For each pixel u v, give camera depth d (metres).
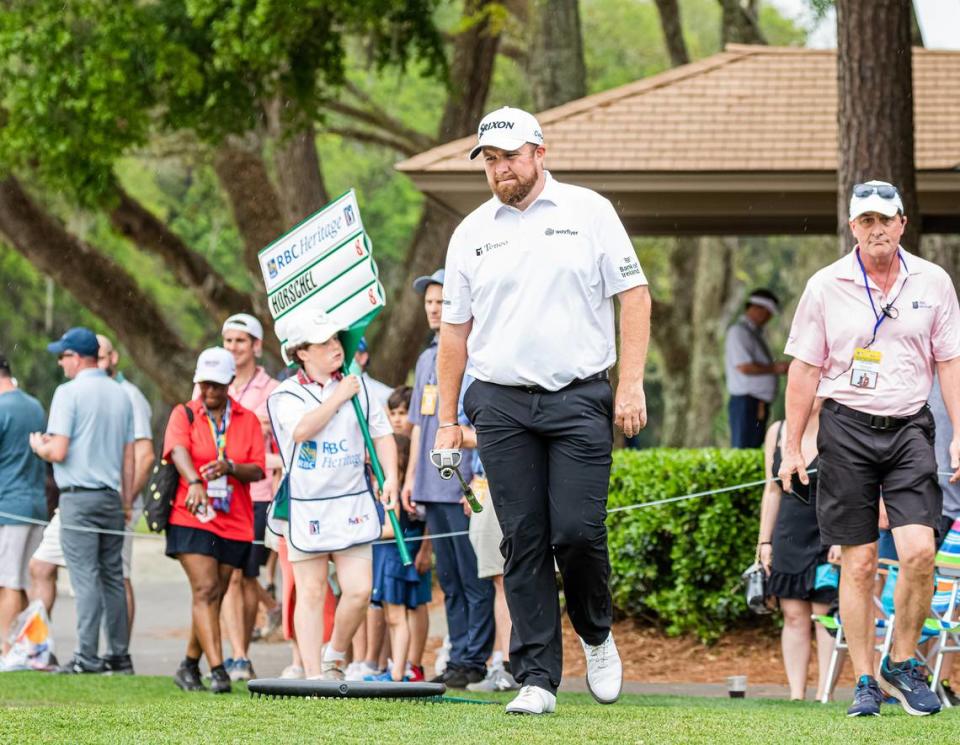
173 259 51.88
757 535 28.50
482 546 21.58
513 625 15.08
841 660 21.58
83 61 41.53
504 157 14.45
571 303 14.56
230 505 21.61
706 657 28.33
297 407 18.56
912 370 15.82
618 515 29.66
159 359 51.62
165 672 27.03
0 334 92.38
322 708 14.91
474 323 14.94
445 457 15.24
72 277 50.81
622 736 12.82
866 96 26.27
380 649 23.83
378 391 25.66
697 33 90.38
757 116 35.19
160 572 47.47
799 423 16.48
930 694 15.74
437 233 51.34
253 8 40.62
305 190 51.31
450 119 51.31
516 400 14.69
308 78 43.75
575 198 14.69
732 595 28.48
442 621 35.00
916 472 15.73
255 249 51.19
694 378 73.56
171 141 59.59
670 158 33.72
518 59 61.88
